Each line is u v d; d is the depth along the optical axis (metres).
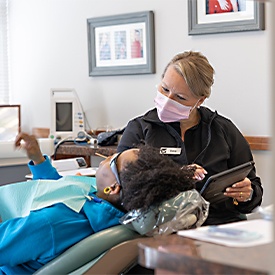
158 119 2.57
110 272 1.83
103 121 4.28
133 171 1.89
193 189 1.90
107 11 4.18
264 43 3.38
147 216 1.82
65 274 1.86
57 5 4.53
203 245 1.27
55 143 4.09
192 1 3.63
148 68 3.91
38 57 4.73
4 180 3.55
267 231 1.37
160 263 1.24
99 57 4.23
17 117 4.64
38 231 1.92
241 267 1.11
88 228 1.98
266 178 3.39
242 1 3.43
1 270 2.05
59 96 4.38
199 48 3.67
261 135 3.42
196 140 2.54
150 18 3.87
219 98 3.59
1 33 4.96
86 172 3.16
